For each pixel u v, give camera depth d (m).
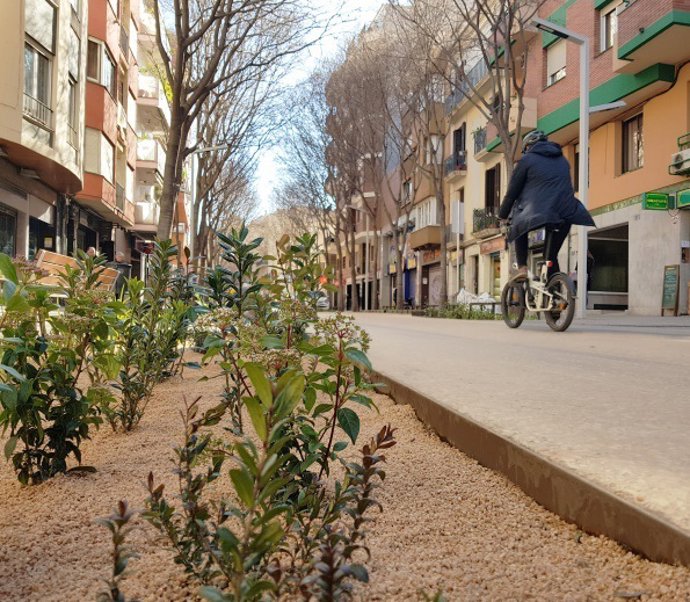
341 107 31.33
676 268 17.78
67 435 2.40
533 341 6.91
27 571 1.51
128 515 0.96
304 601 0.96
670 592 1.24
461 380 3.64
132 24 28.81
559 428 2.30
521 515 1.78
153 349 3.57
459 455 2.43
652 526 1.38
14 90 14.96
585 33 20.98
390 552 1.54
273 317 2.61
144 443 2.82
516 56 25.45
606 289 22.89
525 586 1.35
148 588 1.38
